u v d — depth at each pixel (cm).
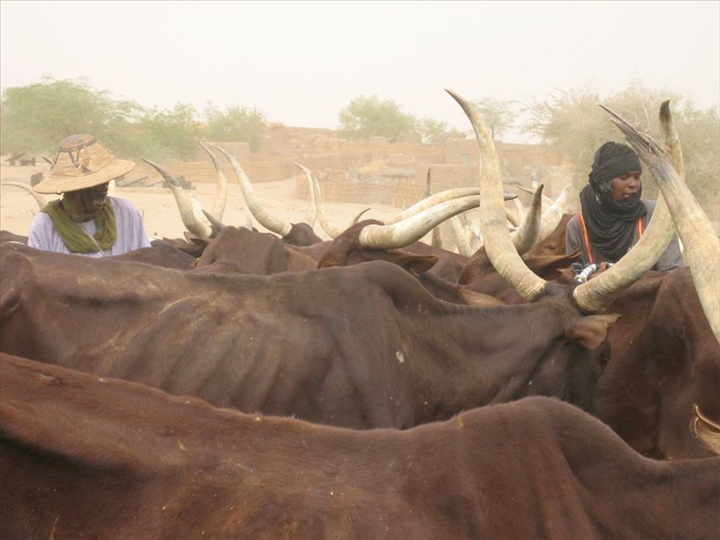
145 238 666
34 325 414
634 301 562
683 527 287
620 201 662
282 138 8612
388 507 252
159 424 254
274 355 434
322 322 447
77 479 236
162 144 6319
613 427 554
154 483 241
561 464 277
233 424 264
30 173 5247
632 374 543
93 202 618
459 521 257
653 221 459
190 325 432
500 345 488
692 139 2242
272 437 264
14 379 248
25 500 232
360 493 254
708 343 490
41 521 232
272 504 243
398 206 4159
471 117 531
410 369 460
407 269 599
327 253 632
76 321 421
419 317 478
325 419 437
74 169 605
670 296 521
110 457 238
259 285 454
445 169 4009
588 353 504
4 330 413
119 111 5575
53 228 616
